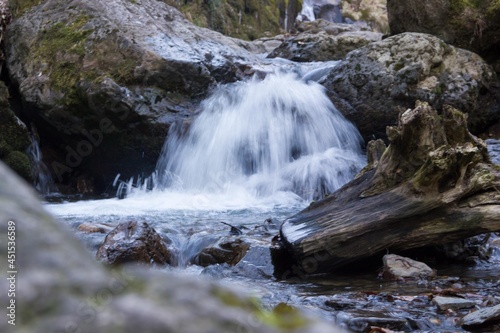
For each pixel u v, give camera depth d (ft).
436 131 13.88
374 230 13.76
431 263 14.92
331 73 32.89
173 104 31.19
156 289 1.89
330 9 71.97
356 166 29.43
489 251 15.52
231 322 1.84
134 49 31.30
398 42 32.07
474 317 9.90
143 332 1.75
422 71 31.07
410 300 11.47
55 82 31.09
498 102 32.86
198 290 1.91
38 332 1.75
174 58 31.40
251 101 31.58
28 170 30.12
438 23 35.24
